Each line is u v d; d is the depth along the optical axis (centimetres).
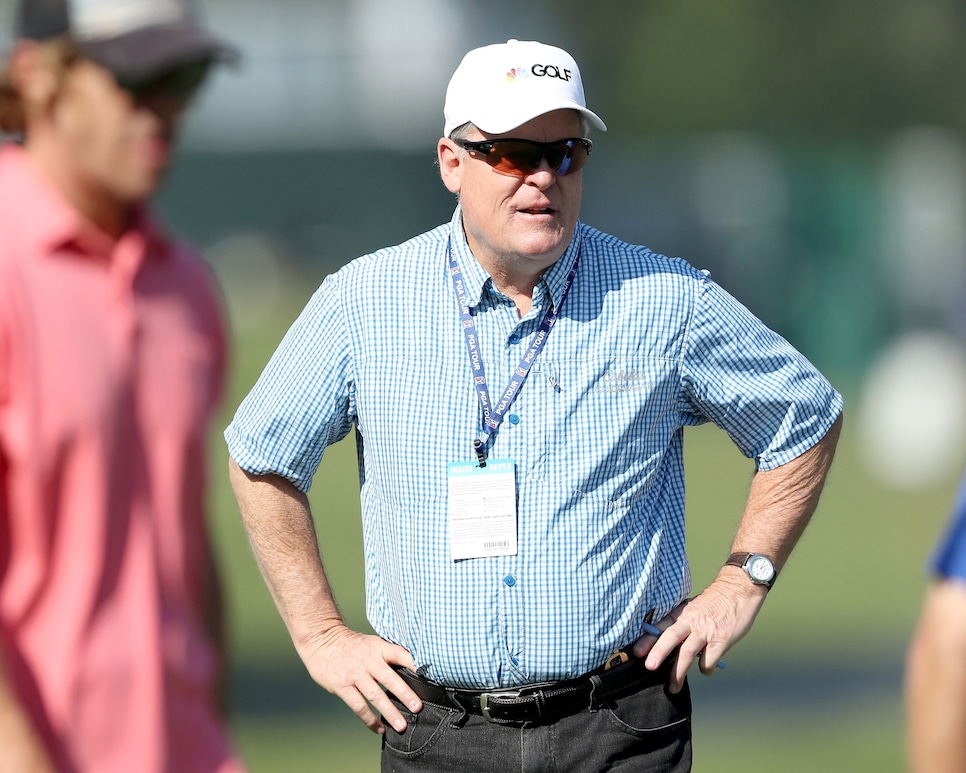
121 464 954
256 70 15112
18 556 941
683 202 10731
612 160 11162
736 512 5672
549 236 1339
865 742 2941
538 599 1347
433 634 1369
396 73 15025
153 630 967
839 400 1470
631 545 1377
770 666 3656
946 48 14550
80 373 938
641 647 1382
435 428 1369
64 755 948
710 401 1429
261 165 15362
